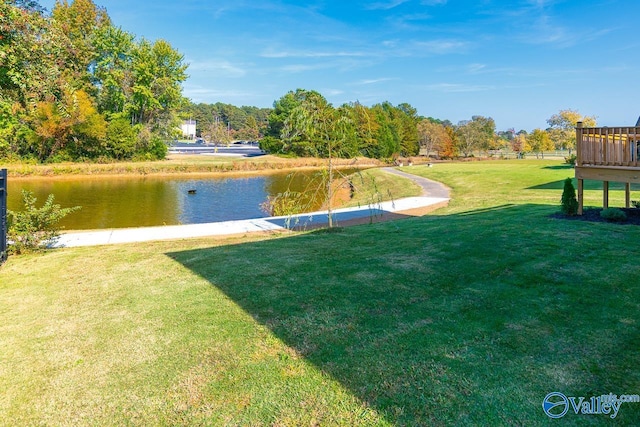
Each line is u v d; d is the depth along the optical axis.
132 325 3.62
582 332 3.16
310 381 2.67
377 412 2.34
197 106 109.88
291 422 2.29
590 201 10.39
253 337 3.30
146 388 2.67
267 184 26.33
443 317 3.53
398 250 5.88
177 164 36.12
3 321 3.82
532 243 5.79
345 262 5.35
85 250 6.94
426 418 2.27
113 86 38.31
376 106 50.59
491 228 7.04
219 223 10.41
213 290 4.45
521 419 2.24
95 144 36.38
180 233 8.95
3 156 31.22
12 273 5.51
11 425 2.35
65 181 27.59
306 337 3.27
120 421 2.36
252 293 4.29
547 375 2.63
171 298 4.26
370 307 3.80
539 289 4.07
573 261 4.89
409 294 4.09
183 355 3.07
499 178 18.36
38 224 7.19
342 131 8.98
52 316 3.91
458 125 56.53
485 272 4.65
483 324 3.36
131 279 5.03
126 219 13.91
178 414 2.40
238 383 2.68
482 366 2.76
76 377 2.82
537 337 3.12
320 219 10.68
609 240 5.81
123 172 33.09
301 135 9.13
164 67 40.94
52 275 5.36
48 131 31.83
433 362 2.82
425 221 8.73
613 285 4.08
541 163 32.66
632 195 11.47
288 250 6.21
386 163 46.38
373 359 2.89
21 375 2.87
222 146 79.31
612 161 7.50
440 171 25.27
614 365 2.72
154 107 40.59
